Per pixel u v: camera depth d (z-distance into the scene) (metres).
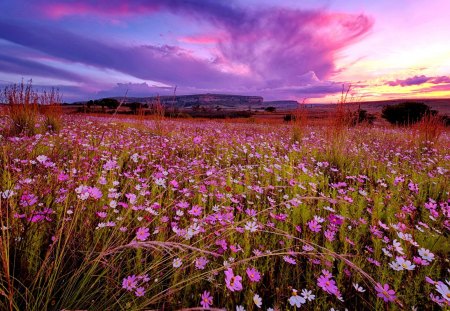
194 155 6.10
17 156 3.05
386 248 2.38
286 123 19.27
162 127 8.70
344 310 1.79
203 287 1.81
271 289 1.88
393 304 1.65
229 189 3.09
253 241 2.32
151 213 2.33
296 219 2.84
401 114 21.12
